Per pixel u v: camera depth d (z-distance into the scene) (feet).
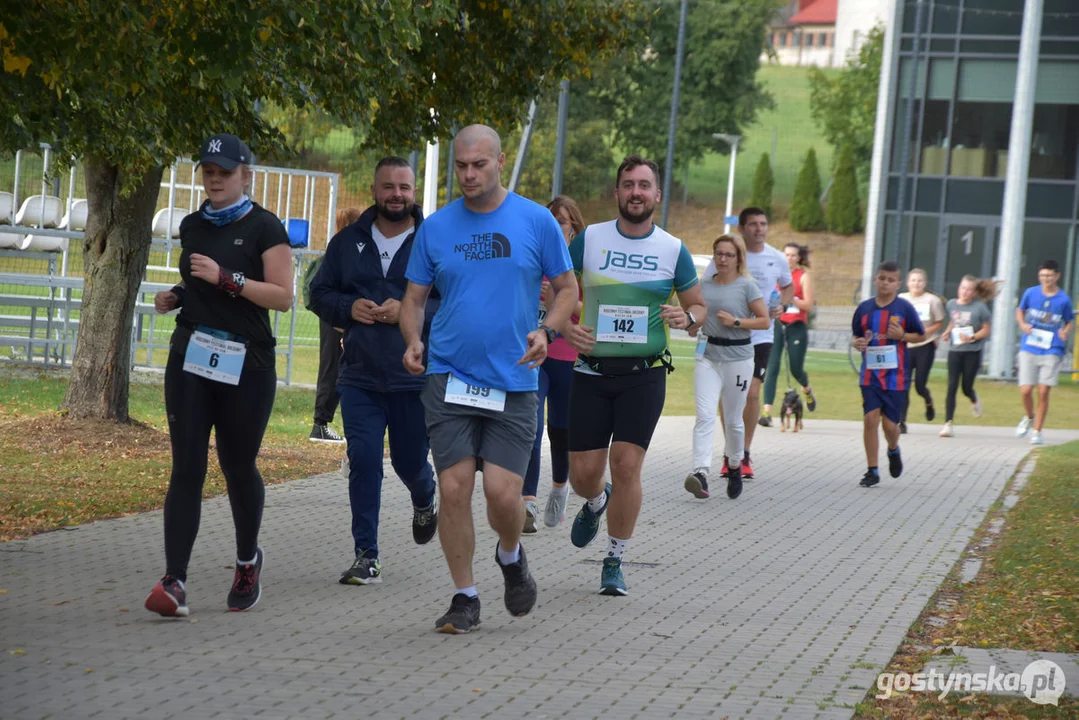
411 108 63.93
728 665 29.66
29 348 99.71
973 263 203.41
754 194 431.02
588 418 37.50
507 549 32.45
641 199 36.91
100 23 39.17
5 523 43.96
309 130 246.88
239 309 32.09
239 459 32.83
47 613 32.24
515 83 62.90
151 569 38.01
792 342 92.68
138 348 117.60
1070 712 26.43
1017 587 39.11
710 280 56.34
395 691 26.58
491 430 31.68
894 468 64.49
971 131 202.59
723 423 57.31
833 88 455.22
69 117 47.70
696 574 40.81
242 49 40.32
